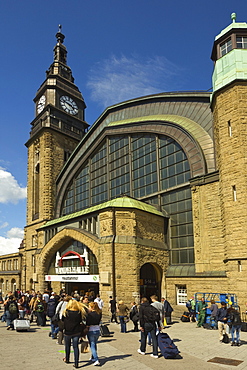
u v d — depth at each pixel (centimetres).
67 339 1045
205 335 1730
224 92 2522
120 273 2575
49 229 3772
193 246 2877
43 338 1556
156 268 2945
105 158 4078
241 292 2111
